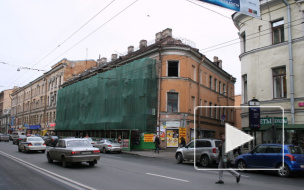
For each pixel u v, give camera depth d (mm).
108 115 32688
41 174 10578
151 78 28562
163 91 28453
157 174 11000
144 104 27844
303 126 15102
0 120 93625
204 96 33469
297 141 15508
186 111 28484
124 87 30781
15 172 11055
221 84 40688
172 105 28609
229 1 10625
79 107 40250
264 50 18844
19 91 77188
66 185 8422
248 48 20094
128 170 12078
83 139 13852
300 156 11352
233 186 8602
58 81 52625
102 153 24281
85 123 36812
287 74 17344
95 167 12891
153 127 27953
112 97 32406
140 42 36969
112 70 33531
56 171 11438
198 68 32281
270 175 11820
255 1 11297
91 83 37594
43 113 57656
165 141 27609
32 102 66250
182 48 28750
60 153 13164
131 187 8133
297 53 16984
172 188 8062
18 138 34812
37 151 22703
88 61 53594
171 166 14570
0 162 14406
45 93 57906
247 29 20266
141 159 18891
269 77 18359
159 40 33656
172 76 28781
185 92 28750
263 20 19078
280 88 17953
